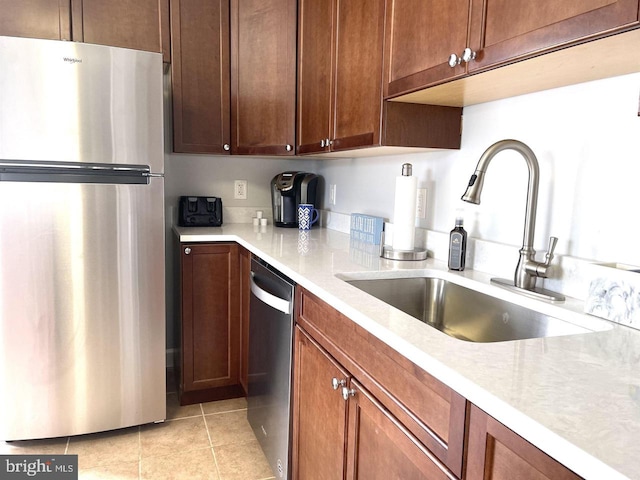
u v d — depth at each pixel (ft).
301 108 7.66
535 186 4.14
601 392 2.25
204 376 8.04
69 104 6.09
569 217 4.26
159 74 6.53
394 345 3.04
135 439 6.94
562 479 1.87
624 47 3.03
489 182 5.19
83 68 6.10
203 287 7.86
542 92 4.51
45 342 6.44
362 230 7.22
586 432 1.89
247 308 7.58
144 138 6.53
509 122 4.91
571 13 2.96
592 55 3.23
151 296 6.89
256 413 6.57
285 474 5.46
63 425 6.67
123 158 6.44
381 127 5.25
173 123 8.19
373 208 7.70
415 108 5.37
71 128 6.14
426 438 2.81
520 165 4.76
